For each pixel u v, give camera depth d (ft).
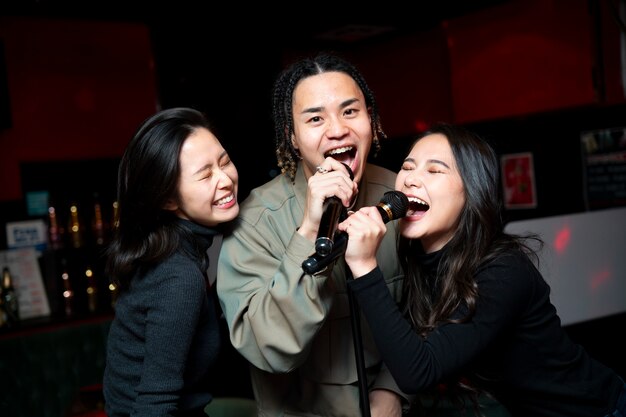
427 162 4.51
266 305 4.11
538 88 13.44
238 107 16.12
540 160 14.06
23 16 12.36
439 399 5.22
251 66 16.24
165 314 4.22
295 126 4.67
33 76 12.51
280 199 4.97
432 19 15.53
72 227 13.03
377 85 17.94
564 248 8.49
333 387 4.86
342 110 4.50
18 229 12.57
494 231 4.57
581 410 4.62
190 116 4.57
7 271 12.01
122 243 4.49
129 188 4.44
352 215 4.05
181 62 14.99
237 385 8.92
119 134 13.39
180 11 13.73
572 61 12.76
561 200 13.75
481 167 4.50
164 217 4.59
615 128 12.69
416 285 4.98
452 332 4.19
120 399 4.57
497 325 4.26
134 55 13.55
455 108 15.43
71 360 9.09
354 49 18.35
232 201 4.62
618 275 8.91
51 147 12.71
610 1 12.57
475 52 14.79
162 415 4.10
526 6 13.50
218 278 4.72
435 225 4.49
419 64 16.65
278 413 5.00
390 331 3.90
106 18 13.19
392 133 17.72
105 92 13.23
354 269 4.00
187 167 4.40
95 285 12.55
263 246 4.74
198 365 4.63
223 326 6.52
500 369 4.73
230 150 16.22
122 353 4.54
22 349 8.80
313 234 4.08
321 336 4.83
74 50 12.89
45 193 13.00
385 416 4.84
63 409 8.91
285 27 15.46
